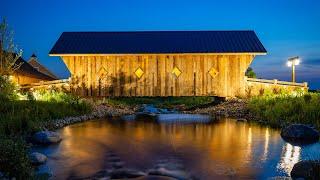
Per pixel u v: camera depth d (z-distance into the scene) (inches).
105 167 365.4
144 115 912.3
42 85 1138.0
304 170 320.5
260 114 802.8
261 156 414.0
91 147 469.7
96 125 690.8
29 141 494.6
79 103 854.5
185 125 698.2
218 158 403.9
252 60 1125.1
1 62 903.7
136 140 523.2
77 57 1133.1
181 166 367.9
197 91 1128.2
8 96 792.3
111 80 1132.5
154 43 1182.3
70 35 1253.1
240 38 1206.3
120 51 1117.7
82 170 354.3
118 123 727.7
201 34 1256.2
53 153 432.1
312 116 652.1
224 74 1128.2
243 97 1120.8
